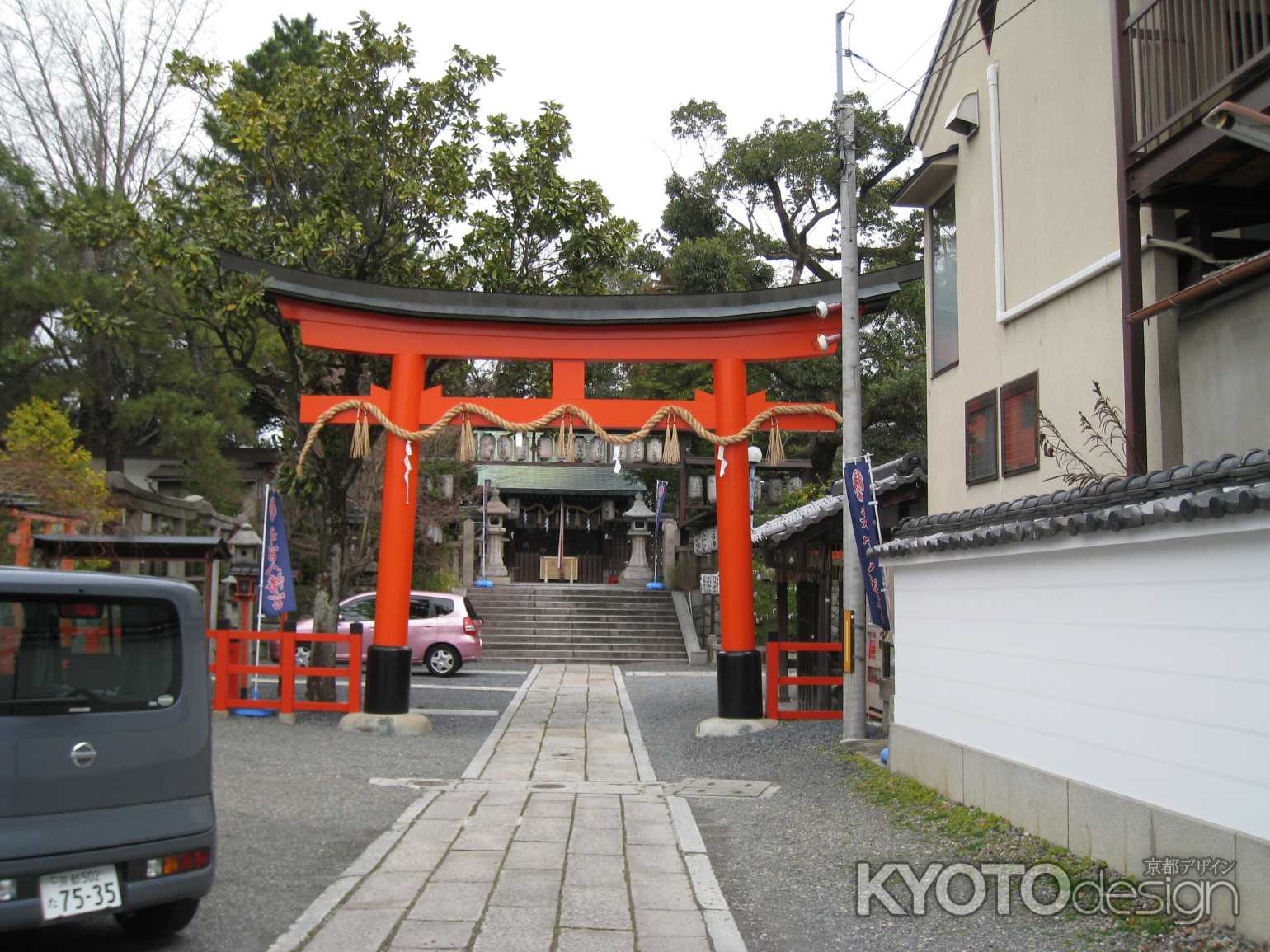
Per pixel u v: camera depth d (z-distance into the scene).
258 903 5.77
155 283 19.73
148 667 4.98
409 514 12.93
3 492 12.74
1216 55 7.39
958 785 7.70
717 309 12.86
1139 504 5.35
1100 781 5.82
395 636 12.77
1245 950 4.45
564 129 15.48
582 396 13.10
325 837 7.39
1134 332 7.68
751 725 12.45
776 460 13.12
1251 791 4.59
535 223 15.24
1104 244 8.47
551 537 36.78
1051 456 8.59
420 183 14.25
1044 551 6.47
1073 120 8.95
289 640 13.22
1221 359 7.56
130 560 14.04
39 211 20.09
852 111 11.68
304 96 14.52
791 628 20.59
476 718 14.44
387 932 5.29
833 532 13.32
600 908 5.75
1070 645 6.17
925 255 12.16
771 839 7.43
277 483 15.93
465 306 12.79
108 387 22.17
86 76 23.95
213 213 14.06
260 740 11.63
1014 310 9.82
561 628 26.05
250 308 13.67
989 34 10.37
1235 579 4.72
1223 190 7.61
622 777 10.17
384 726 12.48
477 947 5.08
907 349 26.05
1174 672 5.16
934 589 8.39
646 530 33.31
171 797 4.93
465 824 7.82
